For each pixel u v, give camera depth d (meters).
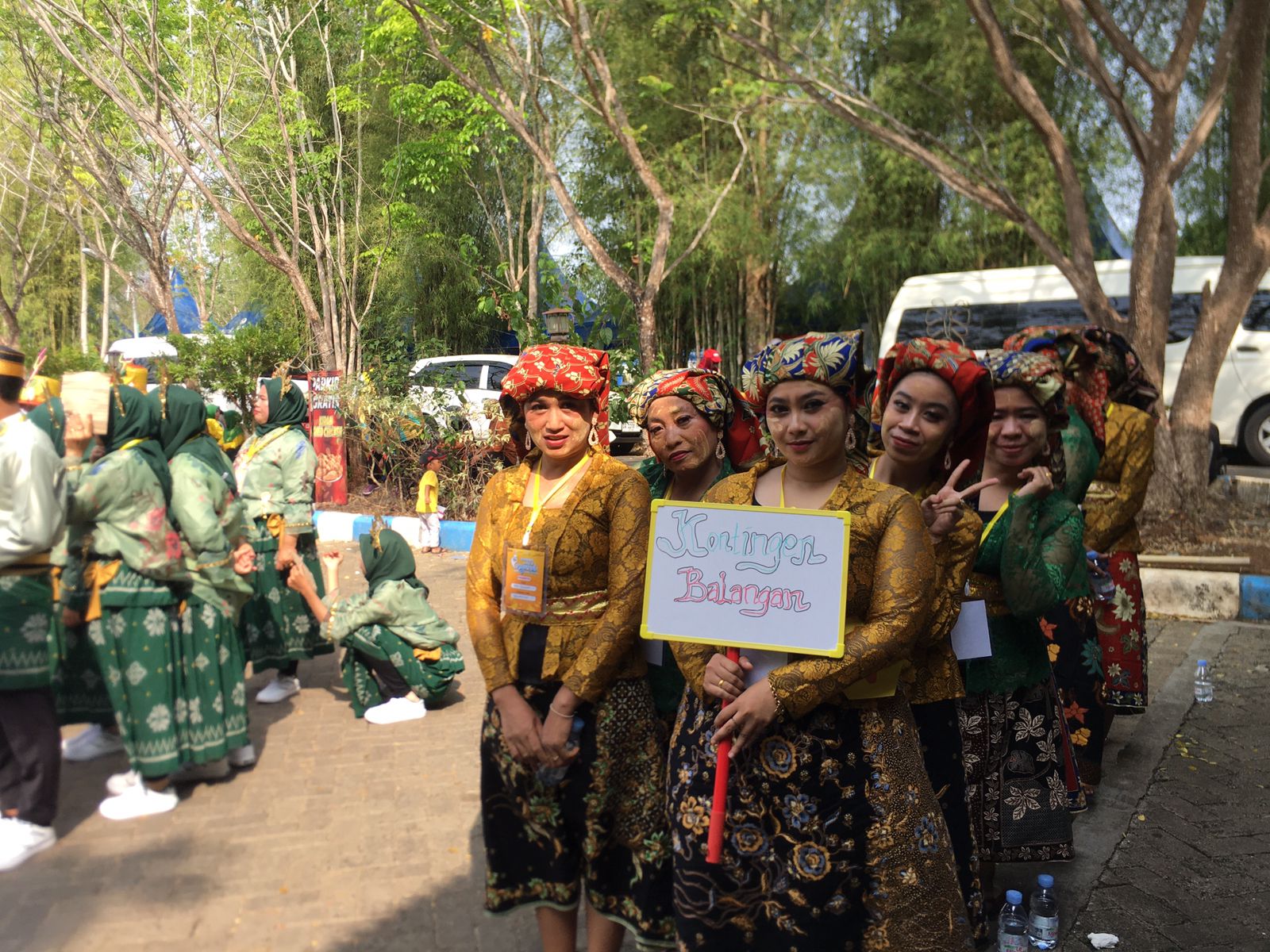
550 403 2.61
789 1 10.44
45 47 13.71
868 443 2.79
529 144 10.66
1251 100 7.92
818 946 2.16
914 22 12.27
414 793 4.16
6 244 25.16
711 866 2.21
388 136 16.91
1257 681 5.54
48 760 3.62
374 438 11.92
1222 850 3.64
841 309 16.23
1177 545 7.91
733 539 2.23
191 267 20.95
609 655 2.52
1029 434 3.01
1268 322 12.74
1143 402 4.34
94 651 3.95
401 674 4.97
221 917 3.22
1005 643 2.97
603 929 2.71
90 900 3.31
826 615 2.13
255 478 5.36
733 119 11.31
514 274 16.12
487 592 2.73
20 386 3.49
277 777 4.32
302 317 17.66
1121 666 4.31
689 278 15.92
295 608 5.37
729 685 2.20
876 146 13.62
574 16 10.21
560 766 2.55
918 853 2.17
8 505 3.43
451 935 3.13
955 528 2.53
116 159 14.85
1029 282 13.46
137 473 3.78
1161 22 10.36
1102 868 3.52
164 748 3.90
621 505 2.60
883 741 2.19
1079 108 12.52
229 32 13.78
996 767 2.99
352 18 15.34
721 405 3.01
